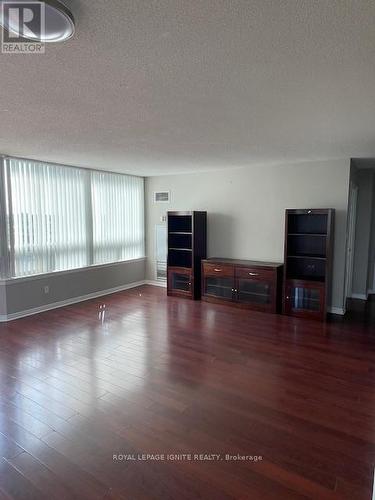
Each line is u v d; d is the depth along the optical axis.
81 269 5.73
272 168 5.45
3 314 4.69
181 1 1.25
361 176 5.86
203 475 1.97
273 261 5.57
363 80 2.00
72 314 5.03
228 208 5.96
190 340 4.02
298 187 5.23
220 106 2.49
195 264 5.91
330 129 3.15
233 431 2.36
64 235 5.42
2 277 4.64
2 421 2.46
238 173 5.80
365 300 5.93
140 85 2.10
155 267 7.07
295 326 4.52
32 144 3.84
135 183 6.83
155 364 3.39
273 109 2.56
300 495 1.83
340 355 3.62
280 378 3.11
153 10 1.31
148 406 2.66
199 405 2.68
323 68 1.84
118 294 6.29
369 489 1.87
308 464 2.06
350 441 2.26
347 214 4.86
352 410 2.62
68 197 5.45
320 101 2.38
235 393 2.86
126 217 6.65
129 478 1.94
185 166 5.56
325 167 4.97
